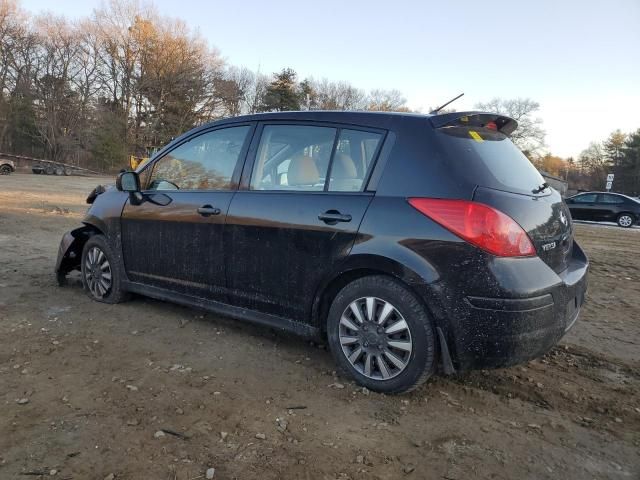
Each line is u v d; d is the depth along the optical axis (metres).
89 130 54.53
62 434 2.57
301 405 2.97
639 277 7.35
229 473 2.31
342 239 3.16
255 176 3.74
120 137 55.50
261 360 3.62
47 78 55.47
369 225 3.06
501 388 3.32
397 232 2.95
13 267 6.27
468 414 2.96
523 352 2.79
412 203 2.95
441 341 2.88
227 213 3.75
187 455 2.44
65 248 5.20
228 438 2.59
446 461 2.48
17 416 2.73
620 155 75.94
